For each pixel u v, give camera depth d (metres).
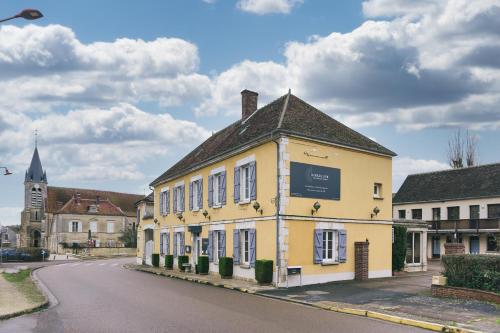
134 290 17.69
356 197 20.95
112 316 11.91
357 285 18.34
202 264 23.61
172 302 14.39
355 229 20.73
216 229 23.27
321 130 20.23
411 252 23.92
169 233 30.19
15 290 17.20
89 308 13.25
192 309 12.98
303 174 19.06
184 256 26.73
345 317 11.81
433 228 38.22
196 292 17.09
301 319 11.47
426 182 41.66
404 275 22.27
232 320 11.28
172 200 29.92
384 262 21.72
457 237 37.41
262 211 19.38
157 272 26.59
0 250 42.19
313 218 19.17
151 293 16.73
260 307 13.42
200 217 25.34
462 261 14.67
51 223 66.62
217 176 23.95
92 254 55.44
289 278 18.16
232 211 21.86
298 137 19.00
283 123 19.14
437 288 14.89
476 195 35.94
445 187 39.38
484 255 14.40
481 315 11.50
